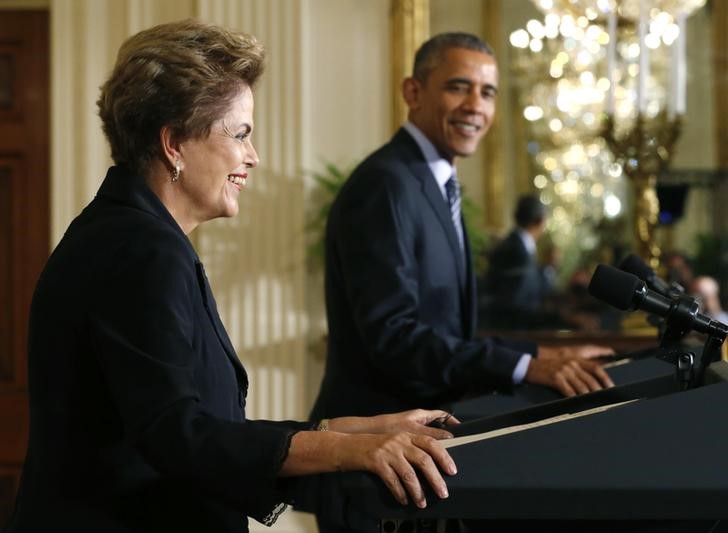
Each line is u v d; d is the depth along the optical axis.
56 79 6.71
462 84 4.68
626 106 7.61
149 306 2.29
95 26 6.71
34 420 2.40
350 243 4.37
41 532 2.34
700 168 9.12
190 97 2.47
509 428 2.42
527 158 8.95
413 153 4.65
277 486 2.26
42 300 2.39
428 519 2.35
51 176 6.83
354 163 6.76
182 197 2.55
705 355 2.50
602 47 8.52
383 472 2.17
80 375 2.35
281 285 6.68
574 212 8.98
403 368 4.23
